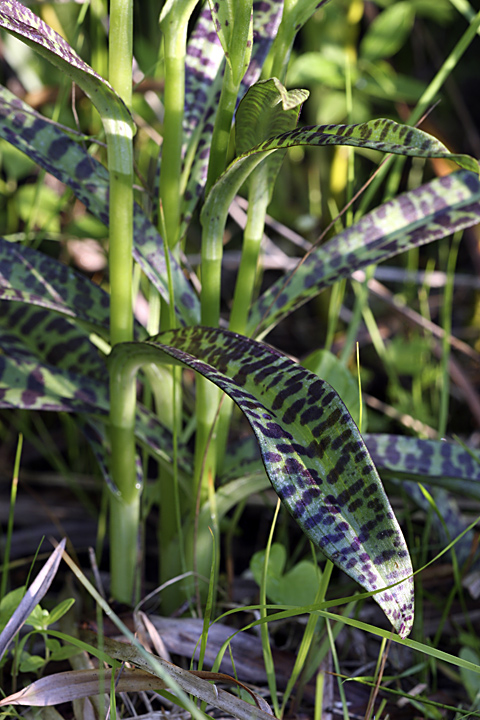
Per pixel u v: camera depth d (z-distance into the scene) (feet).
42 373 2.17
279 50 2.01
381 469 2.14
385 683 2.17
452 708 2.02
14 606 2.04
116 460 2.12
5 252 2.13
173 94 2.04
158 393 2.19
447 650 2.28
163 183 2.09
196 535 2.15
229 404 2.14
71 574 2.35
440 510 2.34
